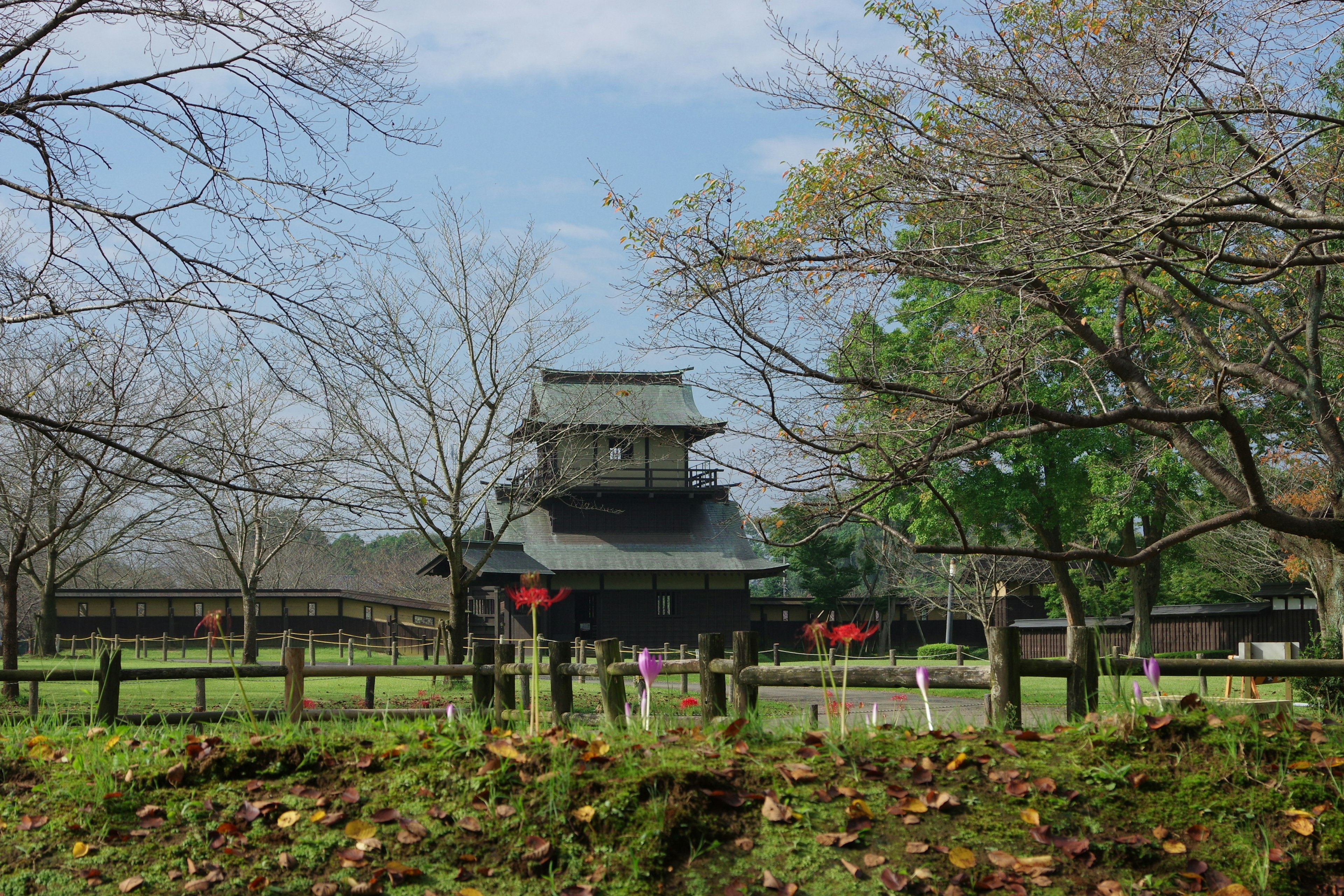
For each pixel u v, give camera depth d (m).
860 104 8.81
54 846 4.18
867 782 4.45
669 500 44.09
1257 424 13.66
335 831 4.22
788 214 9.83
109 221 9.08
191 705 16.91
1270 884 3.87
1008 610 49.25
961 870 3.90
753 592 71.25
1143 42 7.81
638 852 3.92
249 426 19.33
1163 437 9.75
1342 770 4.53
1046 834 4.10
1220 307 9.55
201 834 4.23
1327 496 11.00
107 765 4.91
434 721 5.70
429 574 39.56
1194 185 7.96
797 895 3.76
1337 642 11.91
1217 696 12.80
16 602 17.70
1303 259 7.54
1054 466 28.47
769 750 4.80
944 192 8.27
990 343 9.42
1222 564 33.16
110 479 16.28
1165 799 4.34
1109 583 40.56
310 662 32.91
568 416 25.11
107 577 52.44
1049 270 7.99
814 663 39.16
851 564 47.53
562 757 4.46
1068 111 8.06
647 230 9.10
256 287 9.02
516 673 8.40
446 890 3.83
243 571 30.19
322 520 18.25
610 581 42.94
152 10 8.70
